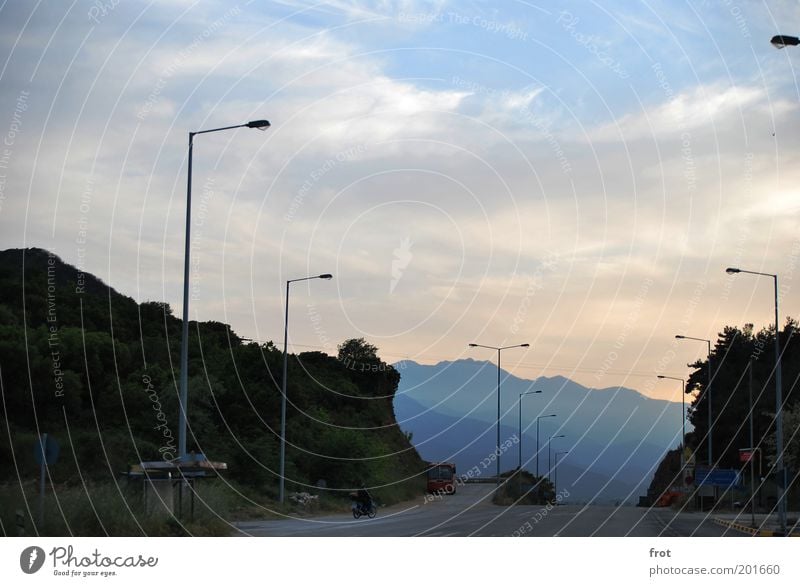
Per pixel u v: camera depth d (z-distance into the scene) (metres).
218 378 53.47
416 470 78.44
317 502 45.91
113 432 43.31
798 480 57.28
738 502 57.72
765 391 72.62
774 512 51.72
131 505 22.11
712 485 59.16
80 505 20.52
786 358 78.31
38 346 47.34
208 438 46.59
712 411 77.25
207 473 24.56
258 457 46.84
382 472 59.94
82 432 42.12
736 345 83.06
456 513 45.31
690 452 77.44
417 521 35.41
